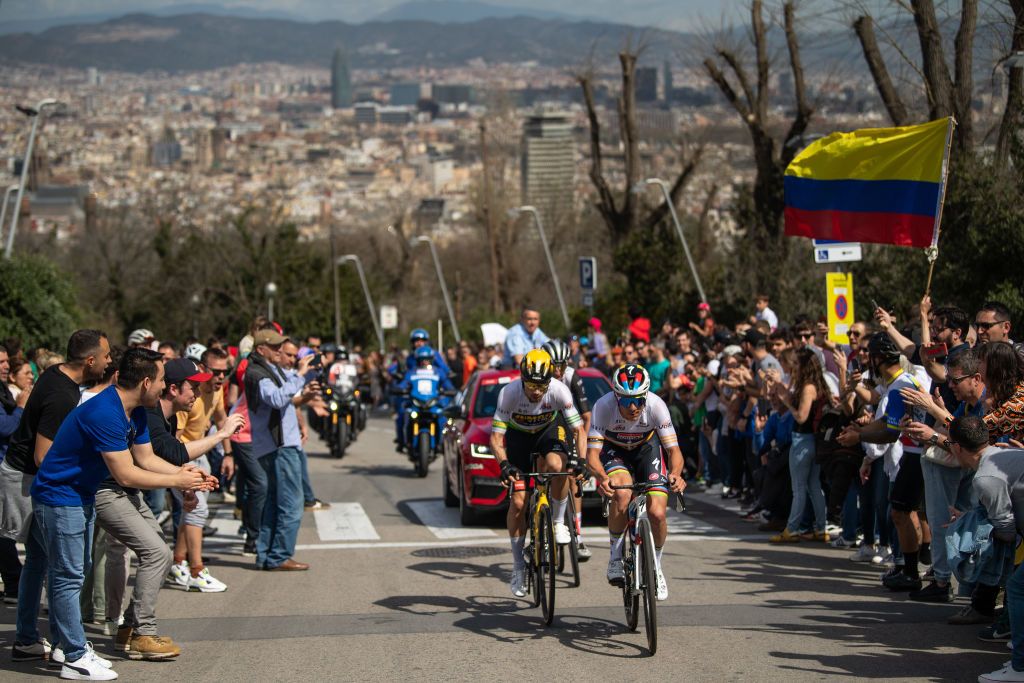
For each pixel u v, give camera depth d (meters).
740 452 21.92
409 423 29.05
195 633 12.36
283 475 16.02
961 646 11.13
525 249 97.19
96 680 10.53
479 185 90.56
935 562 13.05
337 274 100.81
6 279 36.66
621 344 29.52
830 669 10.38
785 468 18.11
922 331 14.95
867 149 18.20
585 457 12.54
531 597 13.90
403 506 22.97
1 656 11.45
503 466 12.98
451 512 21.88
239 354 24.14
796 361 17.20
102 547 13.04
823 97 42.84
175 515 15.51
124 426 10.84
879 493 15.20
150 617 11.35
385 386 66.56
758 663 10.59
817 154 18.66
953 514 11.84
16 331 36.47
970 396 11.88
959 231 23.88
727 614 12.63
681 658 10.84
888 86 32.25
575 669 10.53
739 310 46.12
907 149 17.83
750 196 50.34
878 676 10.14
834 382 18.23
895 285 28.78
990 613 11.91
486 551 17.44
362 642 11.75
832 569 15.21
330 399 34.31
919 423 12.22
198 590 14.68
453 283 120.81
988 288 22.48
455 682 10.19
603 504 19.08
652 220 58.00
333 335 102.44
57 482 10.68
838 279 22.16
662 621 12.39
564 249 97.44
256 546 17.38
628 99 60.22
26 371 16.48
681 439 24.38
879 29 31.47
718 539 17.75
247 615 13.20
